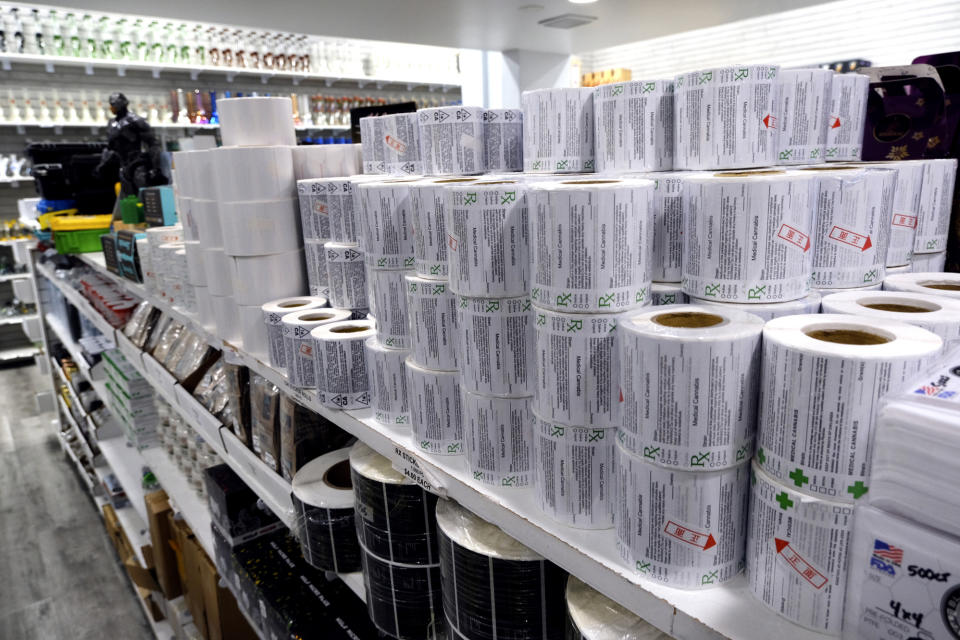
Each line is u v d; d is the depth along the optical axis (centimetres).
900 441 46
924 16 433
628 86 93
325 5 226
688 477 64
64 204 352
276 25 261
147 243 224
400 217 103
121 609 281
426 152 121
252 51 507
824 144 97
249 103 153
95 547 328
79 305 321
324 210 144
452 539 94
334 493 130
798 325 62
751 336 61
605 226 70
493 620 92
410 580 113
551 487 81
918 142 106
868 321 61
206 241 164
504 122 118
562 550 77
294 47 518
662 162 95
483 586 92
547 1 229
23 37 447
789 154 94
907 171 87
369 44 547
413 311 98
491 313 84
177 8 225
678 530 65
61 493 384
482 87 368
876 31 459
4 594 292
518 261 83
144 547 259
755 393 63
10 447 451
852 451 54
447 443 100
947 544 44
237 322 169
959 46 423
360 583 129
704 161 89
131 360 253
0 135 532
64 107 484
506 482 91
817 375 55
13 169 534
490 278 83
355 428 118
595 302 72
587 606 81
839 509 56
